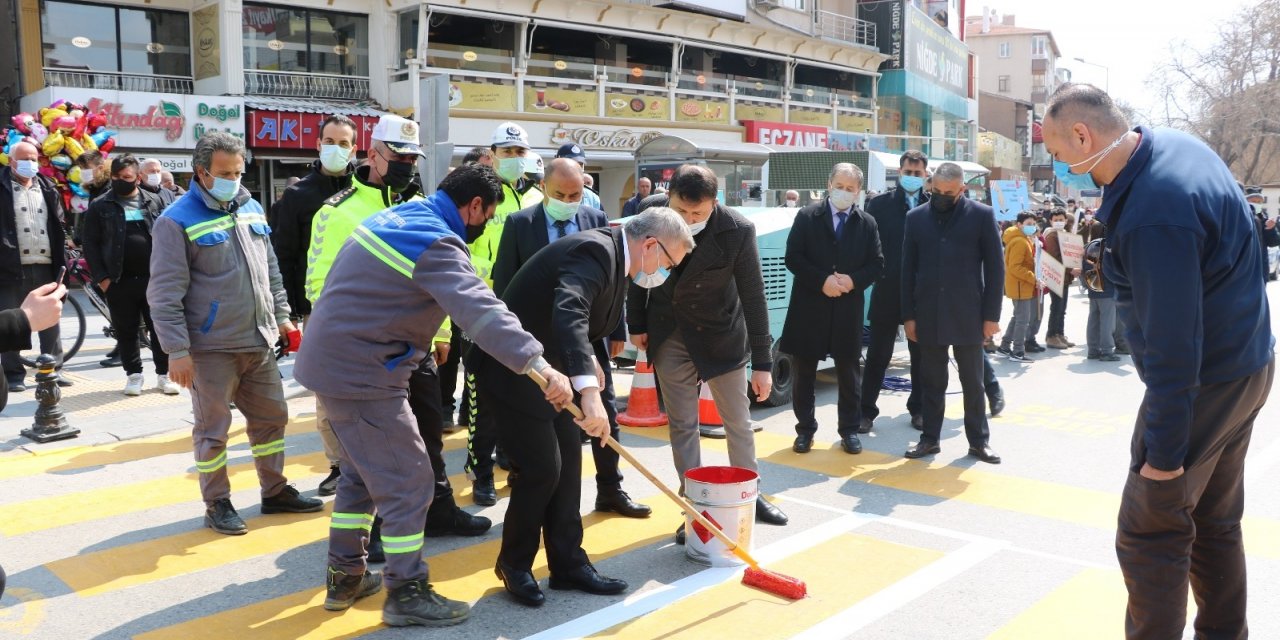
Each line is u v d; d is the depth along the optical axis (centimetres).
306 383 356
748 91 2852
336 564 385
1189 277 275
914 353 724
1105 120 292
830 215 620
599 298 392
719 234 457
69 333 1143
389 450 361
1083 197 3872
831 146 3041
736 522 437
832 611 391
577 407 378
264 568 431
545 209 530
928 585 420
